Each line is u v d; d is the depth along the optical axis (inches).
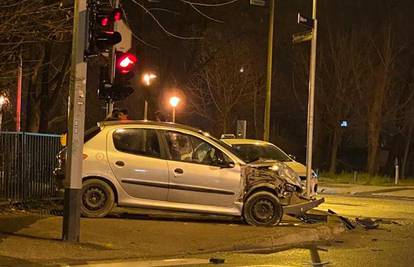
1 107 879.1
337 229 618.5
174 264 430.9
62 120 1221.7
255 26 1758.1
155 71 1519.4
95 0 462.0
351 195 1175.0
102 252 445.1
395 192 1258.6
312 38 755.4
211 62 1761.8
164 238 505.0
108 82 551.5
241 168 584.1
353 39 1771.7
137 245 474.9
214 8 1417.3
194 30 1450.5
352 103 1779.0
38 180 636.1
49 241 462.3
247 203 584.1
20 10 516.4
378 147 1779.0
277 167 599.2
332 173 1712.6
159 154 581.3
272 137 2060.8
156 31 1390.3
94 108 1483.8
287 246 526.3
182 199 577.3
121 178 573.0
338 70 1769.2
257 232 545.3
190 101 1877.5
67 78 1047.6
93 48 457.4
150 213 628.1
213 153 585.6
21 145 619.8
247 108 1926.7
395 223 710.5
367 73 1750.7
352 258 477.7
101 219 569.3
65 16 595.8
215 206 581.0
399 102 1814.7
